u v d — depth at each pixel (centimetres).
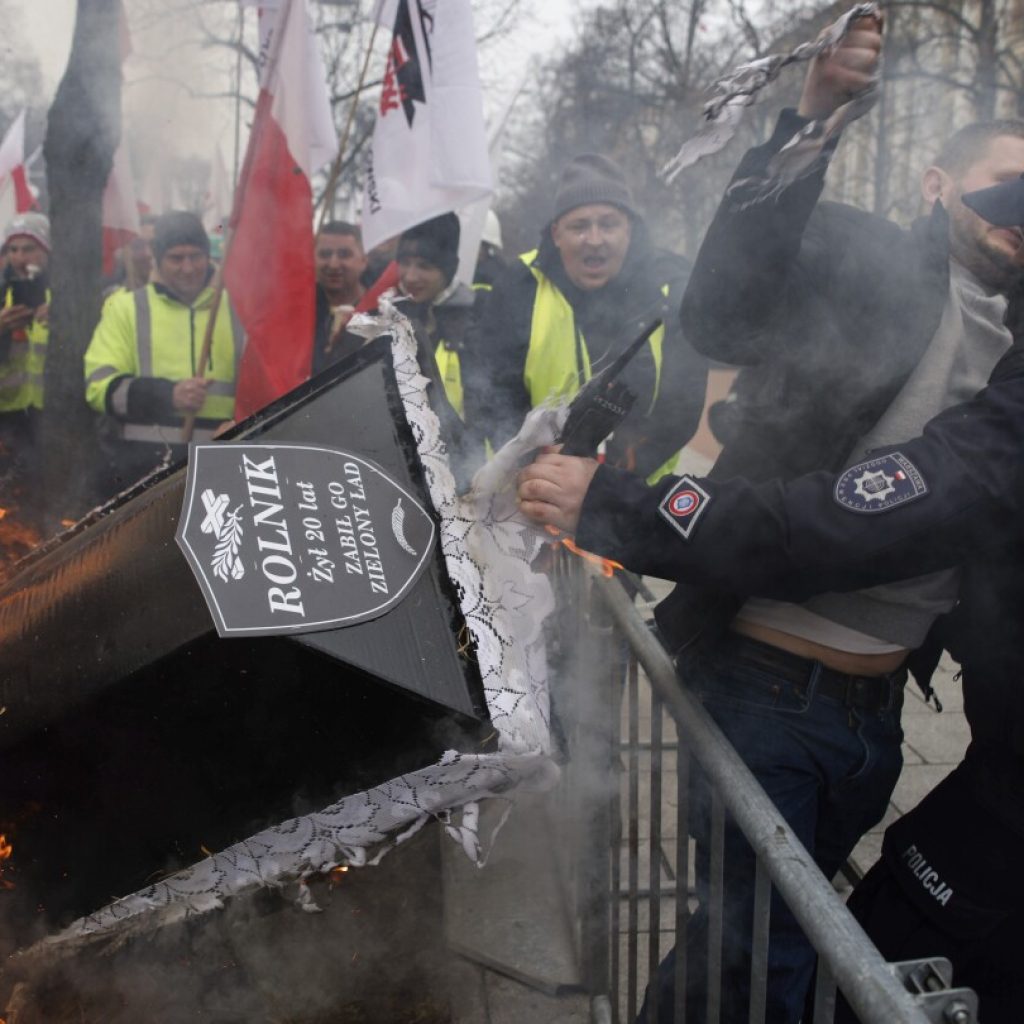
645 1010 193
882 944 173
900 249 162
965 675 170
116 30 321
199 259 358
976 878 163
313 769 126
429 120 326
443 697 124
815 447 166
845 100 136
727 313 159
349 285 401
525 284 313
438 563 134
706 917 177
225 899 151
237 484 130
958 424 140
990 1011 171
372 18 337
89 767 129
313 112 325
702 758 151
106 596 131
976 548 138
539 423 147
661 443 297
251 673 121
